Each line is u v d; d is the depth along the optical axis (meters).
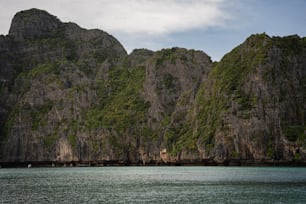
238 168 189.25
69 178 153.00
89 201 82.94
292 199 79.94
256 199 80.81
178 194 92.50
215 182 117.88
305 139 194.50
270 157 198.12
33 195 93.50
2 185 121.31
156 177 148.25
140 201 82.38
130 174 172.75
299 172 150.75
